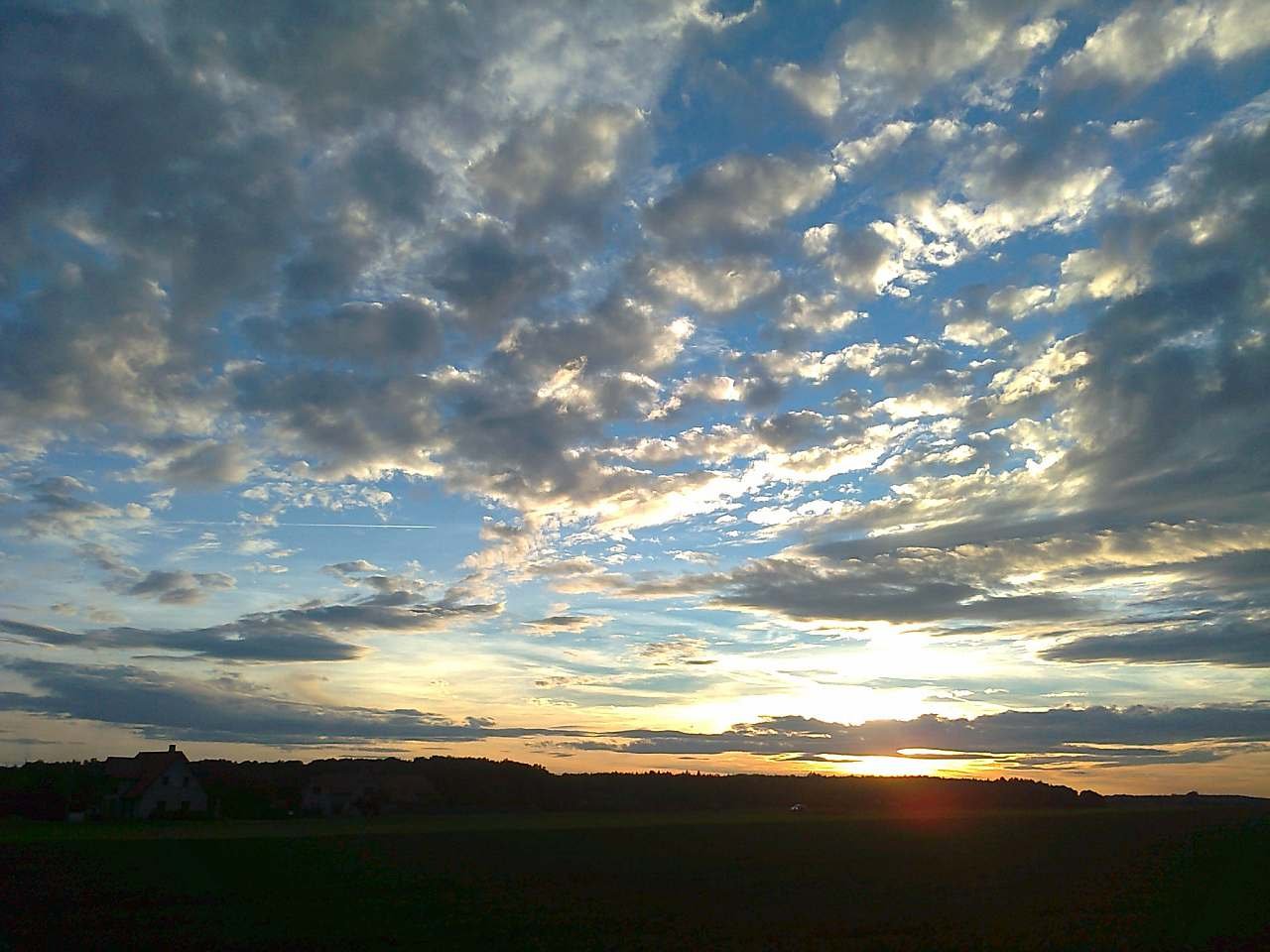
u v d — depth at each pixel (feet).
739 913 96.22
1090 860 150.10
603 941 81.00
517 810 352.28
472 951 76.59
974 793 400.67
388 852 156.87
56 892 108.47
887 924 89.97
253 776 333.01
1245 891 114.93
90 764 299.58
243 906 98.94
